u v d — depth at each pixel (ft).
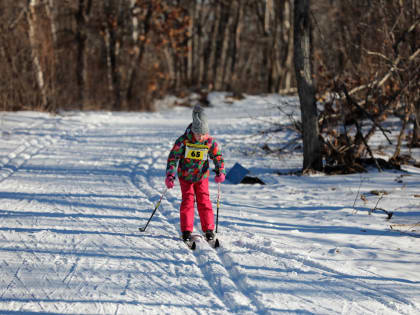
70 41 129.08
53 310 17.93
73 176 45.47
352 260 23.49
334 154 49.62
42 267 22.27
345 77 54.24
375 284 20.52
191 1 193.47
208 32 215.51
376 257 23.95
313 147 47.65
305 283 20.58
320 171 48.14
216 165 27.17
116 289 19.95
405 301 18.80
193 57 201.98
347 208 33.78
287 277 21.22
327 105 52.37
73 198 36.42
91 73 137.49
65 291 19.65
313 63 50.60
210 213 26.89
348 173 47.37
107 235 27.35
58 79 115.34
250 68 246.06
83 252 24.44
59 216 31.22
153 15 138.62
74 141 69.36
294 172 48.65
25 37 102.37
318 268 22.45
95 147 64.28
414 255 24.30
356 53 55.88
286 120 87.61
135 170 48.57
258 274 21.50
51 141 68.64
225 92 168.04
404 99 52.01
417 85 48.75
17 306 18.21
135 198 36.73
